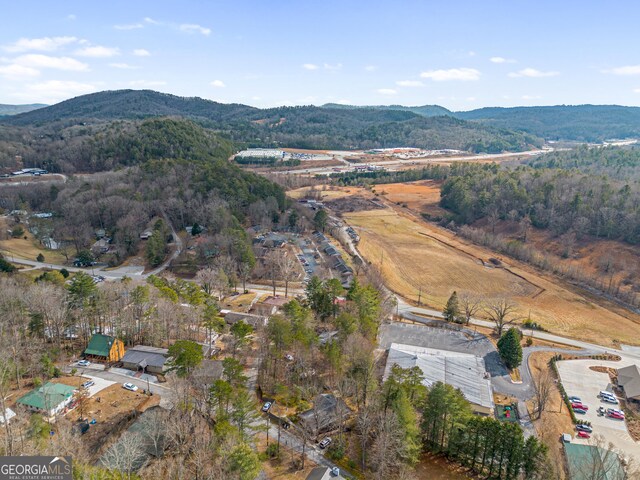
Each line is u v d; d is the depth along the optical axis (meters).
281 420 76.00
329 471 64.38
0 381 69.31
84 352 94.50
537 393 91.75
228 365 74.62
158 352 92.25
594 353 114.31
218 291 137.88
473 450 70.38
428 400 74.38
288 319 97.00
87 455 60.50
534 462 65.44
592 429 84.44
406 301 143.25
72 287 98.69
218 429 62.69
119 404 77.50
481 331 123.25
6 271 139.38
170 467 57.72
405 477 61.72
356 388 81.12
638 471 66.19
